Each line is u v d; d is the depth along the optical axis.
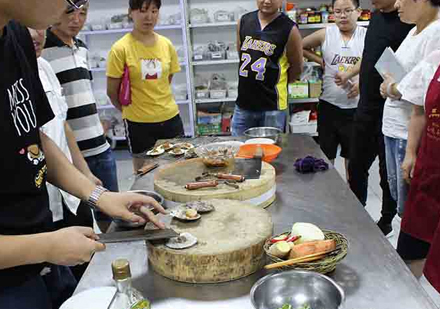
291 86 4.40
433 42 1.97
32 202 1.00
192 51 4.82
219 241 1.10
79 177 1.25
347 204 1.53
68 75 2.20
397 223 3.00
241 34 3.12
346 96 3.23
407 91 1.96
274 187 1.60
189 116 5.05
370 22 2.67
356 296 0.99
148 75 2.96
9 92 0.93
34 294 1.02
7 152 0.90
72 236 0.93
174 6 4.83
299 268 1.03
